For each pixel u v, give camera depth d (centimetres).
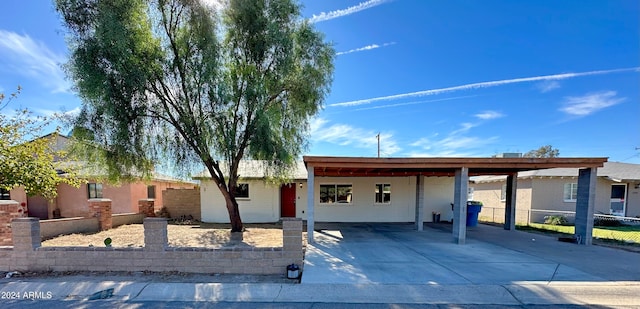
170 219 1340
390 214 1363
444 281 474
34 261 526
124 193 1408
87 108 725
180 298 421
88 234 906
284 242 525
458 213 808
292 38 852
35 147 862
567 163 793
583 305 399
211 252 523
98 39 668
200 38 793
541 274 515
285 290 443
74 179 958
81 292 438
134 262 526
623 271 537
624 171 1527
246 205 1312
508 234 997
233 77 836
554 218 1370
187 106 809
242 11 816
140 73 716
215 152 841
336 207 1360
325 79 922
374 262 595
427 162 792
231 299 418
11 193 1263
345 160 789
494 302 408
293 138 945
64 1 670
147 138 799
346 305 399
